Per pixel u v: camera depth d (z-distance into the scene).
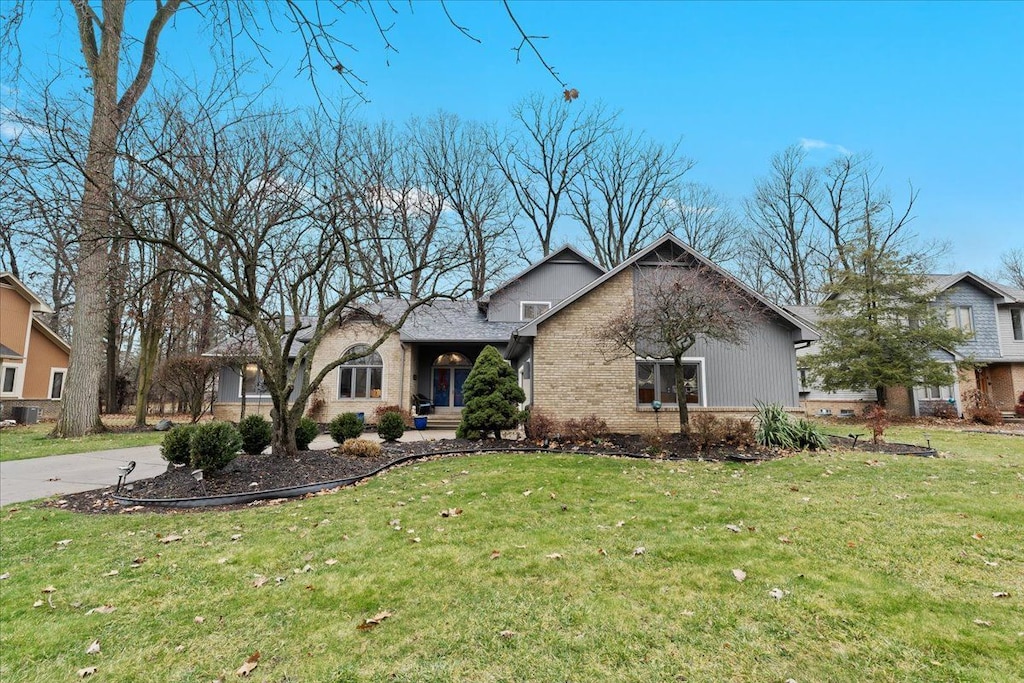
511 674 2.75
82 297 15.02
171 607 3.61
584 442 11.46
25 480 8.27
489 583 3.91
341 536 5.15
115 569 4.32
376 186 10.19
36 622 3.39
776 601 3.53
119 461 10.16
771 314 13.36
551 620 3.31
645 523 5.42
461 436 12.44
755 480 7.73
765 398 13.20
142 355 18.36
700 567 4.16
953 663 2.78
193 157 7.64
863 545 4.63
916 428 16.05
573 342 13.16
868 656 2.86
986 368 21.56
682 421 11.44
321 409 18.33
